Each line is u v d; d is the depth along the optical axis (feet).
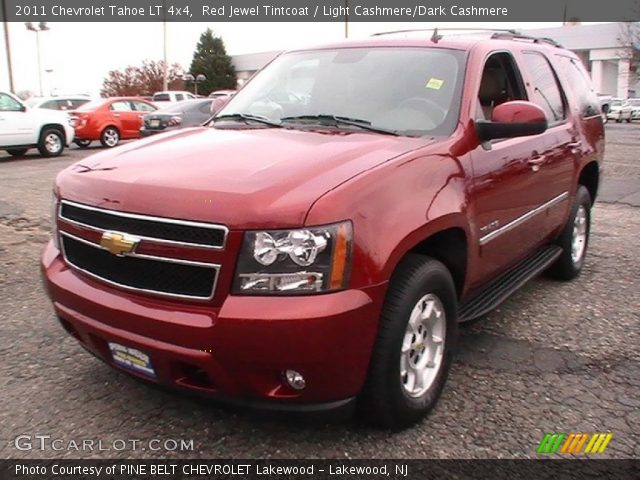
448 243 10.89
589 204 18.38
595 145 18.06
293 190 8.60
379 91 12.35
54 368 12.13
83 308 9.53
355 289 8.48
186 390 9.05
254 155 9.96
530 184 13.46
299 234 8.21
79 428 10.15
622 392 11.44
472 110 11.68
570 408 10.87
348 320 8.34
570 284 17.70
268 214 8.27
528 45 15.60
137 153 10.78
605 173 40.27
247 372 8.46
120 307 8.98
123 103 66.64
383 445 9.72
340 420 9.35
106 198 9.29
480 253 11.51
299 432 10.04
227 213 8.34
